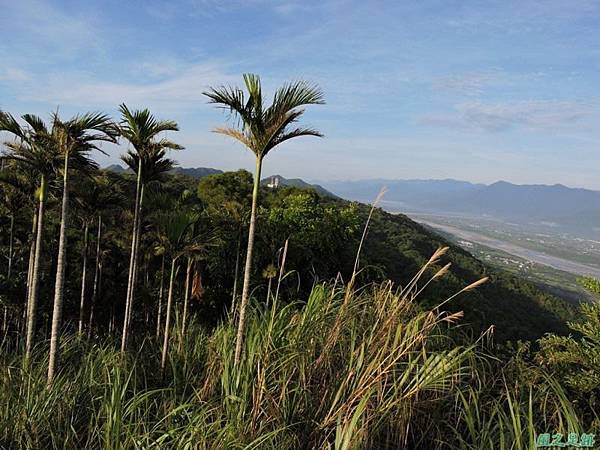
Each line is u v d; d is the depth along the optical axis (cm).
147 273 2122
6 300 1773
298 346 375
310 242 1912
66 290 2198
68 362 631
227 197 2309
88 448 366
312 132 509
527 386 376
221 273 1792
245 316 444
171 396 412
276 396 351
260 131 489
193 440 315
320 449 297
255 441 282
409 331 341
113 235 2136
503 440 255
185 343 539
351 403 300
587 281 859
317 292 435
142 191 1182
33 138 809
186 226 1202
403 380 306
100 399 427
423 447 321
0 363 509
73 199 1533
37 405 403
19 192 1549
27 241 2139
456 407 325
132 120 993
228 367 384
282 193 3033
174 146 1124
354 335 352
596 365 733
